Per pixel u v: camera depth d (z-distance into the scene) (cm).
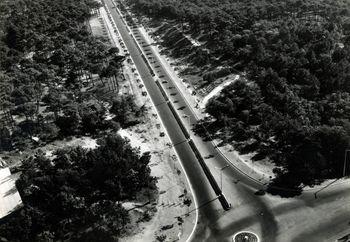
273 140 19038
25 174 16738
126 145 18688
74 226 15050
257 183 16738
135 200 16250
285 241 13938
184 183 17238
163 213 15662
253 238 14175
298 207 15288
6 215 15588
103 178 16625
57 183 15912
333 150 16875
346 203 15188
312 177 16600
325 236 13938
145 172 16538
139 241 14462
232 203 15838
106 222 14825
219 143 19575
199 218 15325
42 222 14700
